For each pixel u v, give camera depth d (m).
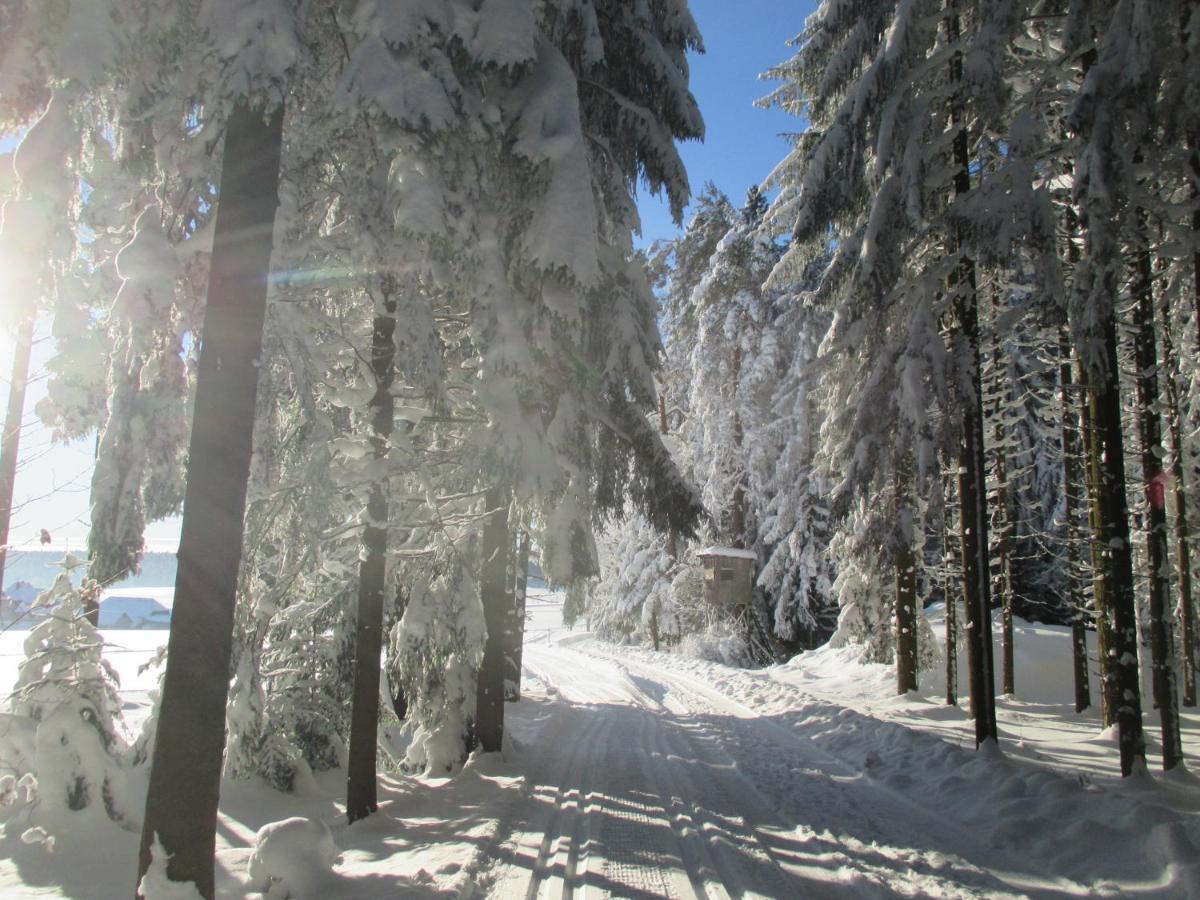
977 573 11.43
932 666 21.23
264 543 9.39
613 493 11.72
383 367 8.80
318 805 9.73
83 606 9.31
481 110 8.09
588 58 9.11
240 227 5.83
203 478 5.56
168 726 5.30
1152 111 8.71
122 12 5.80
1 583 12.13
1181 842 6.23
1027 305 10.19
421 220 7.14
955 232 11.28
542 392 9.70
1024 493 26.91
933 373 10.80
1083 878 6.21
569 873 6.15
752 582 33.56
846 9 12.70
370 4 6.78
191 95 6.32
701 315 33.22
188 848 5.21
